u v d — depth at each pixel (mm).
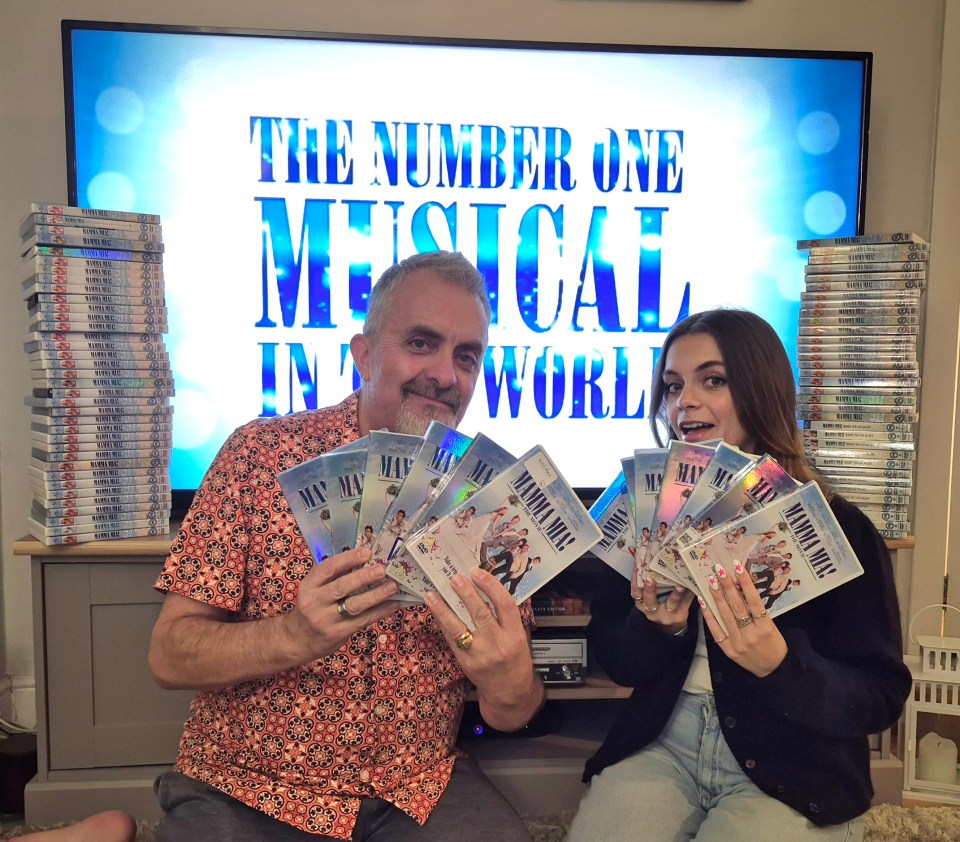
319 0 2061
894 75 2166
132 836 1375
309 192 2008
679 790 1196
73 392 1710
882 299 1871
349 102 1998
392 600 1029
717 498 1091
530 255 2070
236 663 1042
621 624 1322
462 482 1036
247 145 1980
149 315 1788
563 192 2062
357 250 2033
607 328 2104
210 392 2021
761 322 1344
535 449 1002
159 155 1956
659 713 1239
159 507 1800
